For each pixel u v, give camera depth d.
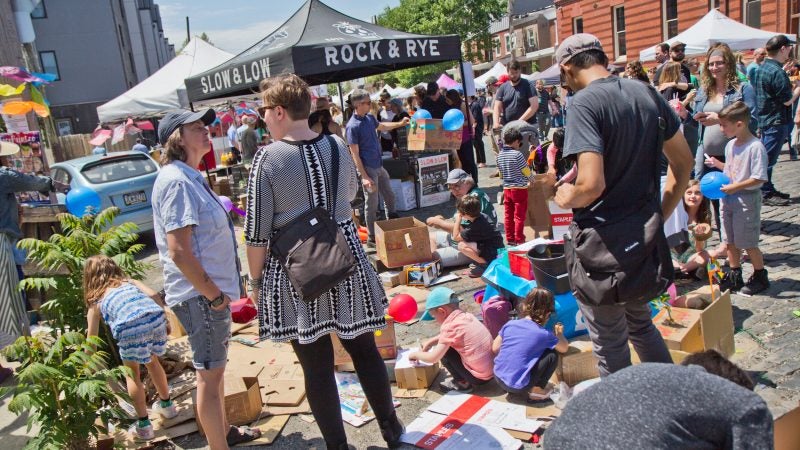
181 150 3.01
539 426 3.24
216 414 3.05
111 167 9.30
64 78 34.41
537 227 6.56
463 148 9.60
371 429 3.46
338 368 4.09
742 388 1.51
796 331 3.98
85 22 34.31
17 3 8.30
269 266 2.85
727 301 3.75
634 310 2.78
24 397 3.11
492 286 4.54
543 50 39.28
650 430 1.49
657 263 2.48
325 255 2.72
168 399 3.70
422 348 3.86
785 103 6.91
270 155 2.75
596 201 2.57
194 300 2.97
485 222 5.66
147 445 3.48
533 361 3.46
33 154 6.77
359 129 7.13
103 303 3.63
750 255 4.60
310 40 7.49
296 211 2.81
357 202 8.50
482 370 3.66
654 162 2.54
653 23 21.09
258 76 7.65
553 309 3.63
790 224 6.27
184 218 2.82
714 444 1.49
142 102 13.23
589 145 2.44
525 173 6.35
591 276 2.55
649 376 1.58
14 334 4.80
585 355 3.61
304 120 2.88
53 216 6.09
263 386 3.95
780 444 2.24
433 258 6.04
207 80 8.75
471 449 3.11
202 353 2.99
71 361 3.23
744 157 4.39
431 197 9.38
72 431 3.27
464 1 42.41
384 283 5.82
